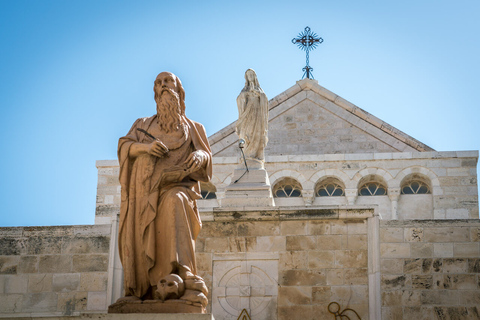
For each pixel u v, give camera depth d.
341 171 29.34
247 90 22.03
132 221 12.61
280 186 29.73
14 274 18.88
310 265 18.83
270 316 18.56
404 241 18.75
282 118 31.89
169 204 12.55
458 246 18.61
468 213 28.58
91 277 18.81
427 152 29.22
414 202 29.00
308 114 31.81
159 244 12.45
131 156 12.91
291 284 18.73
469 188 28.80
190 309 11.91
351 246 18.88
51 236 19.12
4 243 19.08
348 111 31.73
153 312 11.91
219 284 18.91
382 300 18.34
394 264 18.58
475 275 18.39
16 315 18.55
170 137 13.09
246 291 18.77
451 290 18.31
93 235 19.09
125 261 12.51
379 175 29.16
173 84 13.30
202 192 29.89
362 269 18.69
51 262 18.94
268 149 31.55
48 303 18.69
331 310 18.42
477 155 29.02
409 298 18.31
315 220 19.16
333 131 31.53
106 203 29.42
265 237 19.16
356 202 29.09
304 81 32.09
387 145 31.03
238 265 19.00
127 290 12.45
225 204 20.33
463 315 18.12
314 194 29.31
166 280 12.04
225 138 31.45
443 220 18.83
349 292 18.55
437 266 18.50
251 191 20.50
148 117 13.42
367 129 31.31
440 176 28.98
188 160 12.83
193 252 12.48
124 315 11.47
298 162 29.58
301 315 18.48
